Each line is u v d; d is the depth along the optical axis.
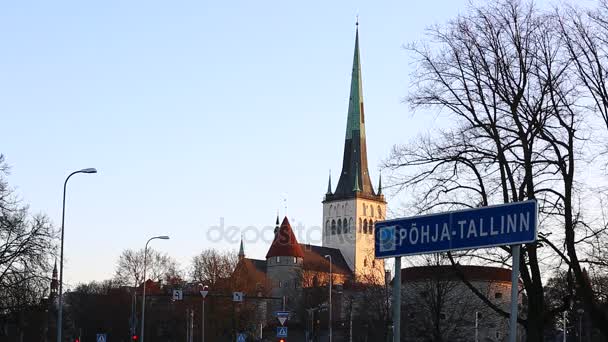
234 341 142.50
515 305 18.19
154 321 152.12
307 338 127.06
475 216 19.09
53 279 73.50
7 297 71.12
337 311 165.75
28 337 94.44
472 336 106.12
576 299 39.72
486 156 35.16
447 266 50.56
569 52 34.59
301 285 197.75
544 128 34.22
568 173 33.78
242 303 145.12
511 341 18.11
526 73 34.50
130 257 156.88
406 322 96.50
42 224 73.81
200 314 143.00
